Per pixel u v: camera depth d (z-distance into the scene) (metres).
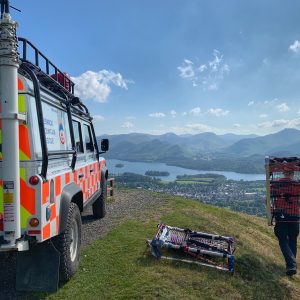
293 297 3.28
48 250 2.47
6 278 2.88
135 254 3.40
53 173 2.51
